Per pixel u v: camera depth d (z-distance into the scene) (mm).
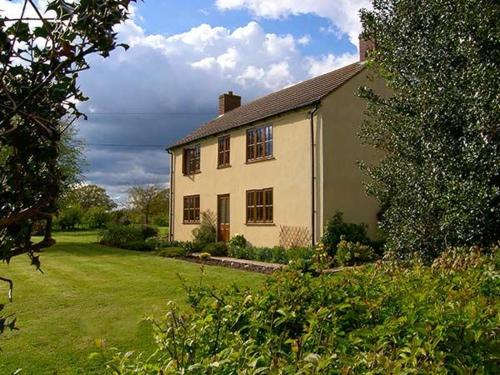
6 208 1665
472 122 6410
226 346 2479
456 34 6598
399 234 7387
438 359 2020
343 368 1874
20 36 1658
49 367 5410
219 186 21281
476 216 6211
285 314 2670
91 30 1675
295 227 16625
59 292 10125
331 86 16500
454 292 2979
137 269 14039
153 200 39906
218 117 25797
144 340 6316
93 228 42875
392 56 7488
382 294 3145
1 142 1626
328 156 15773
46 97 1689
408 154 7320
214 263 15805
